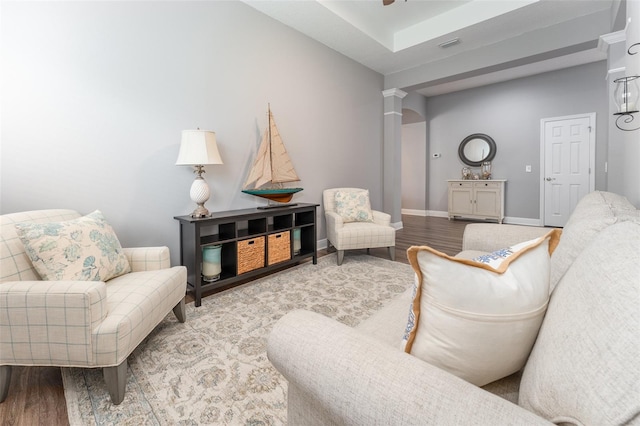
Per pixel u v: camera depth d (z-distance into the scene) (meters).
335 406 0.58
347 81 4.21
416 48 3.95
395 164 5.04
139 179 2.37
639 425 0.37
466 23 3.41
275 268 3.06
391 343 0.95
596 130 4.93
